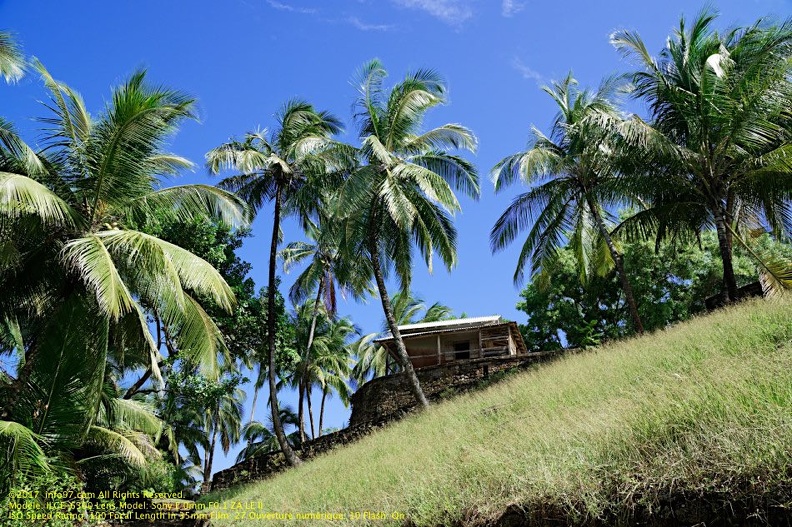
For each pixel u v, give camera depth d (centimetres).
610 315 3356
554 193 2377
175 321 1423
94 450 1844
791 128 1864
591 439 702
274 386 2231
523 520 632
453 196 2039
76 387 1372
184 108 1468
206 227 2217
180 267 1418
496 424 1129
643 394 779
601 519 569
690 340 1164
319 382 3944
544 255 2438
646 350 1255
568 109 2416
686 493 536
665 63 2039
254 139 2352
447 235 2339
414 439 1313
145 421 1936
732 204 2009
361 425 2272
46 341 1366
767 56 1777
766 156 1781
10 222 1306
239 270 2423
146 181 1498
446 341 2944
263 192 2397
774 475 493
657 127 2053
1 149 1377
